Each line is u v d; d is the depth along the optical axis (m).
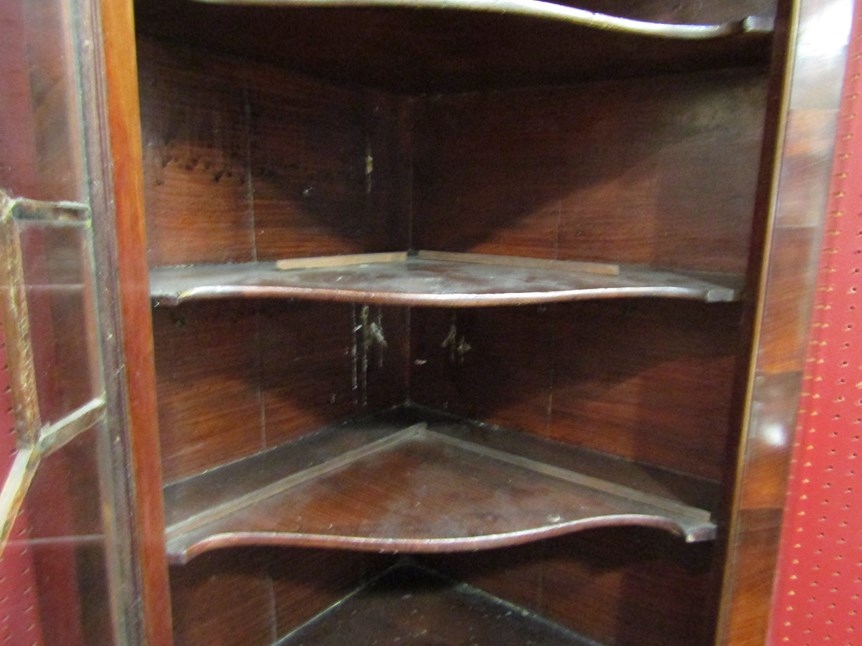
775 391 0.88
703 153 1.01
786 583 1.05
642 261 1.11
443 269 1.12
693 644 1.13
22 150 0.65
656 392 1.11
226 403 1.08
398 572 1.47
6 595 0.78
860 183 0.90
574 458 1.16
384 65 1.01
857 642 1.04
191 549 0.84
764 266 0.83
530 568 1.33
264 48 0.92
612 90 1.09
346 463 1.13
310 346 1.22
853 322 0.94
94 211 0.67
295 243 1.16
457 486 1.06
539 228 1.21
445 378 1.38
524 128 1.20
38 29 0.63
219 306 1.05
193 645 1.08
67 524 0.73
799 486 1.01
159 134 0.93
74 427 0.67
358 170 1.25
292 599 1.26
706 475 1.07
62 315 0.65
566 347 1.20
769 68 0.85
